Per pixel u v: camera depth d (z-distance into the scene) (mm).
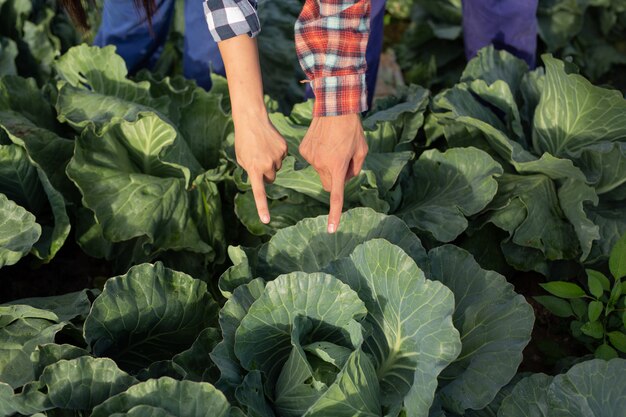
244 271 1590
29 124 1893
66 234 1793
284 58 2412
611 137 1861
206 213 1884
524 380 1503
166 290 1562
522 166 1847
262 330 1457
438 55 2758
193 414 1361
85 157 1814
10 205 1688
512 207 1854
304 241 1619
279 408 1438
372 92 2234
